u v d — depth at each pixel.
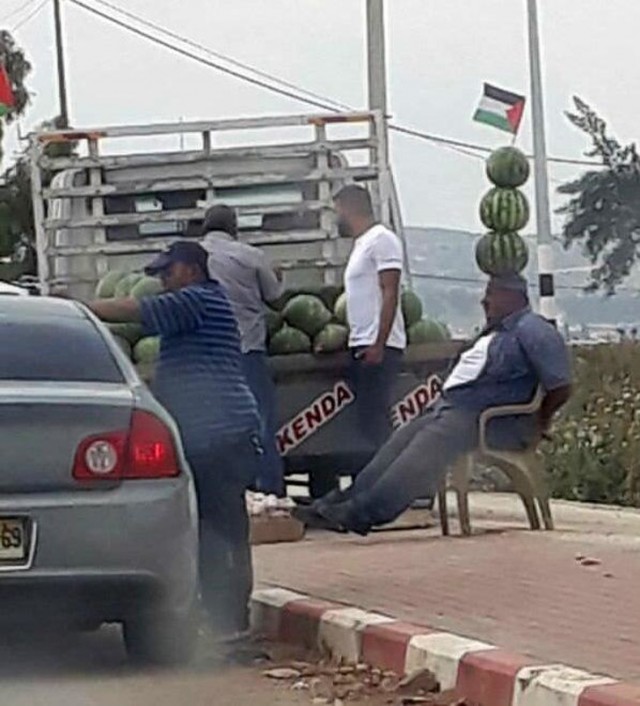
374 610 11.22
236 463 11.11
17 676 10.74
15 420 10.27
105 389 10.63
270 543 14.20
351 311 14.75
